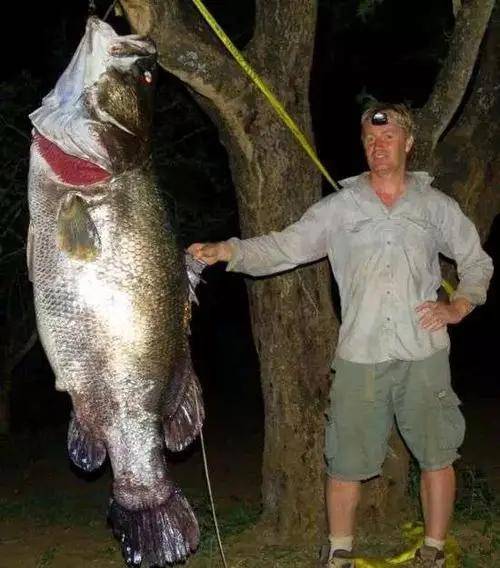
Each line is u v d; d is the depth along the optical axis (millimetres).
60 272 2498
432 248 3059
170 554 2633
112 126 2473
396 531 3859
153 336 2551
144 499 2615
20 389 9094
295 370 3736
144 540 2643
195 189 6527
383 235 3023
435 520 3145
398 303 3018
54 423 8102
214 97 3379
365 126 3049
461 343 11344
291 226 3119
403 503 3918
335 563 3176
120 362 2535
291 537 3805
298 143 3572
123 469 2604
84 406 2562
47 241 2500
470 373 9883
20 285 6691
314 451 3770
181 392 2668
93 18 2512
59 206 2484
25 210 6203
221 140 3617
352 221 3061
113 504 2646
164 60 3236
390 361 3043
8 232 6176
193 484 5898
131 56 2486
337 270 3113
